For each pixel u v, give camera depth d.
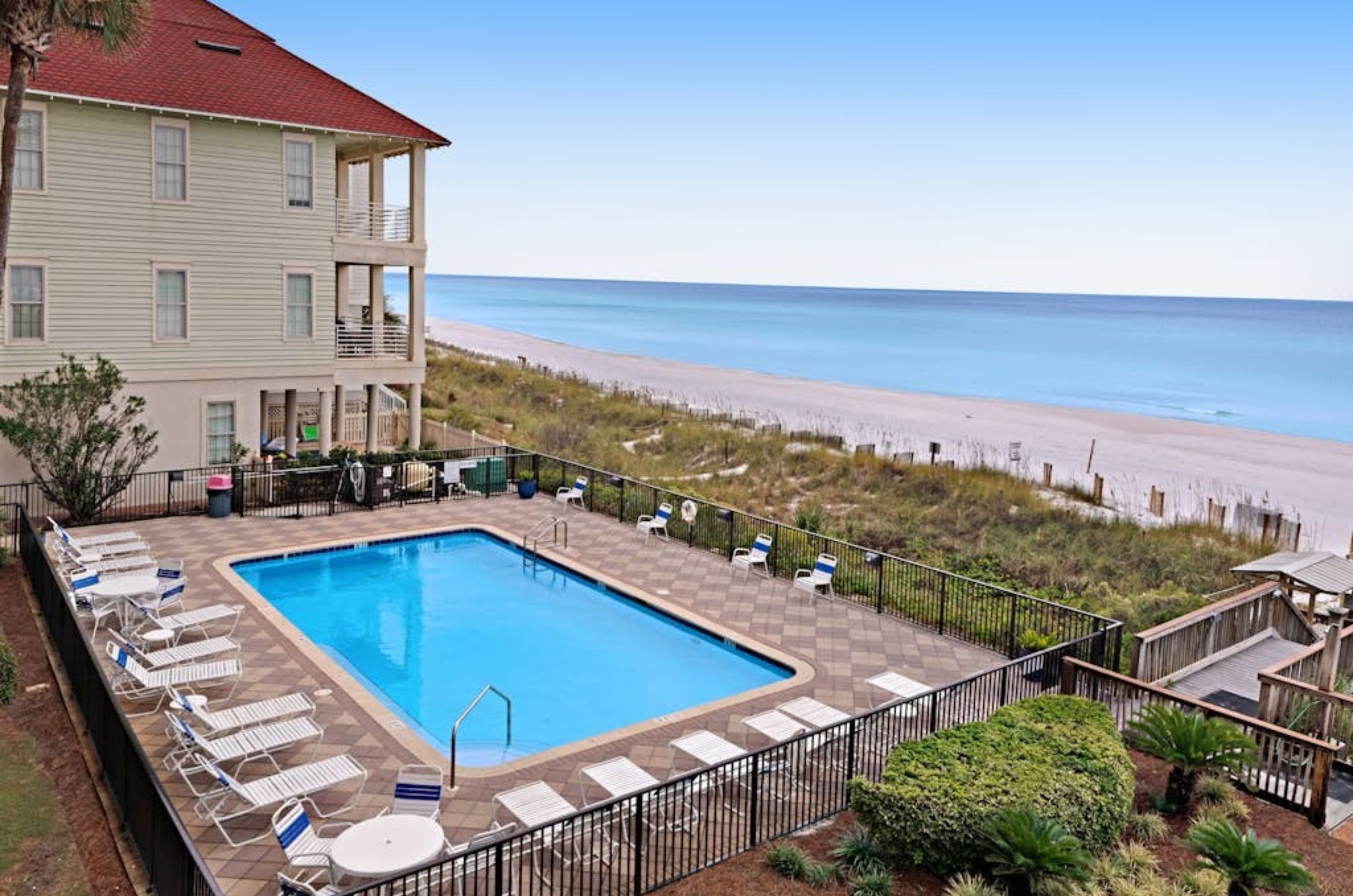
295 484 22.48
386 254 25.94
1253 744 9.87
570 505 23.67
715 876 8.63
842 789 10.25
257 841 9.02
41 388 19.64
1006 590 16.61
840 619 16.36
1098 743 9.66
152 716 11.60
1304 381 73.25
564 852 8.80
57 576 13.20
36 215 20.80
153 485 22.88
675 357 88.62
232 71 24.31
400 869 7.60
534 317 169.00
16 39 14.74
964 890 7.96
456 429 28.64
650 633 16.09
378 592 17.91
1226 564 22.02
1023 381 71.94
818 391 60.50
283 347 24.52
